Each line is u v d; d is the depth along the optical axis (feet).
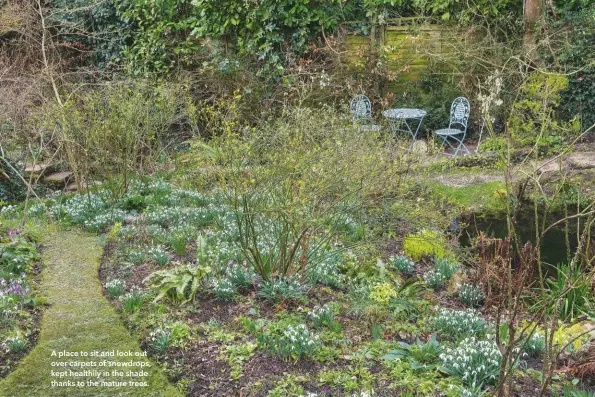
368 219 20.44
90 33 42.91
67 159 31.35
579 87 37.19
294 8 39.81
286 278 18.34
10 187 32.01
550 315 17.66
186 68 42.39
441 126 40.16
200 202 26.89
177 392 13.44
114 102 28.30
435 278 20.59
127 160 29.07
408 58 40.68
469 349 14.07
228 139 18.57
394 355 14.51
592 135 37.06
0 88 30.66
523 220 28.53
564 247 25.31
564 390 13.32
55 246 22.34
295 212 17.02
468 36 39.55
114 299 17.95
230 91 40.24
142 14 42.70
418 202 22.44
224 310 17.26
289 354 14.51
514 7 39.01
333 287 19.56
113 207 26.73
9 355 14.75
